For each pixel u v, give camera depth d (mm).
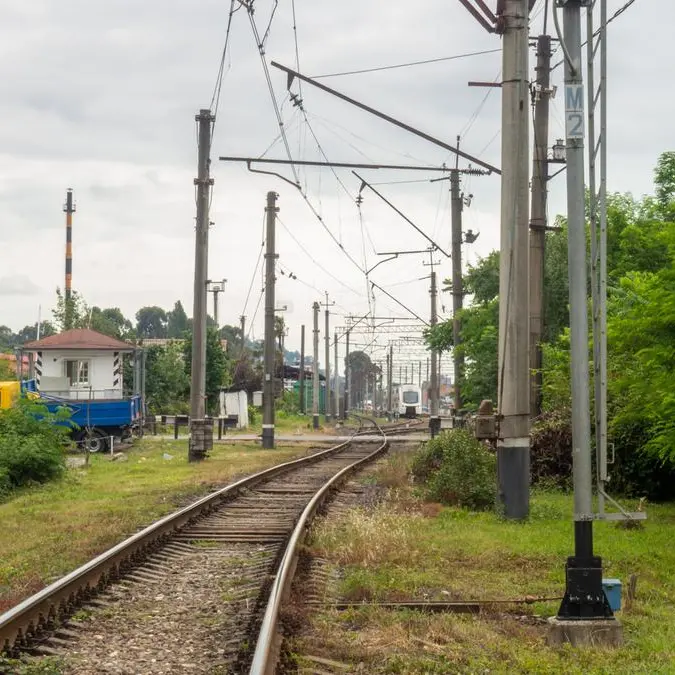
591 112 8750
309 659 7090
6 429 23578
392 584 9922
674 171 27750
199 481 21703
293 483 21922
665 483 18375
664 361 12984
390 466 24625
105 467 27984
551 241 29750
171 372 63031
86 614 8406
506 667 7117
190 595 9484
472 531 13680
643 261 24766
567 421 20203
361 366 156250
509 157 15602
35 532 14141
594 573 8117
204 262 30672
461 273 34156
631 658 7375
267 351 40594
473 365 33750
